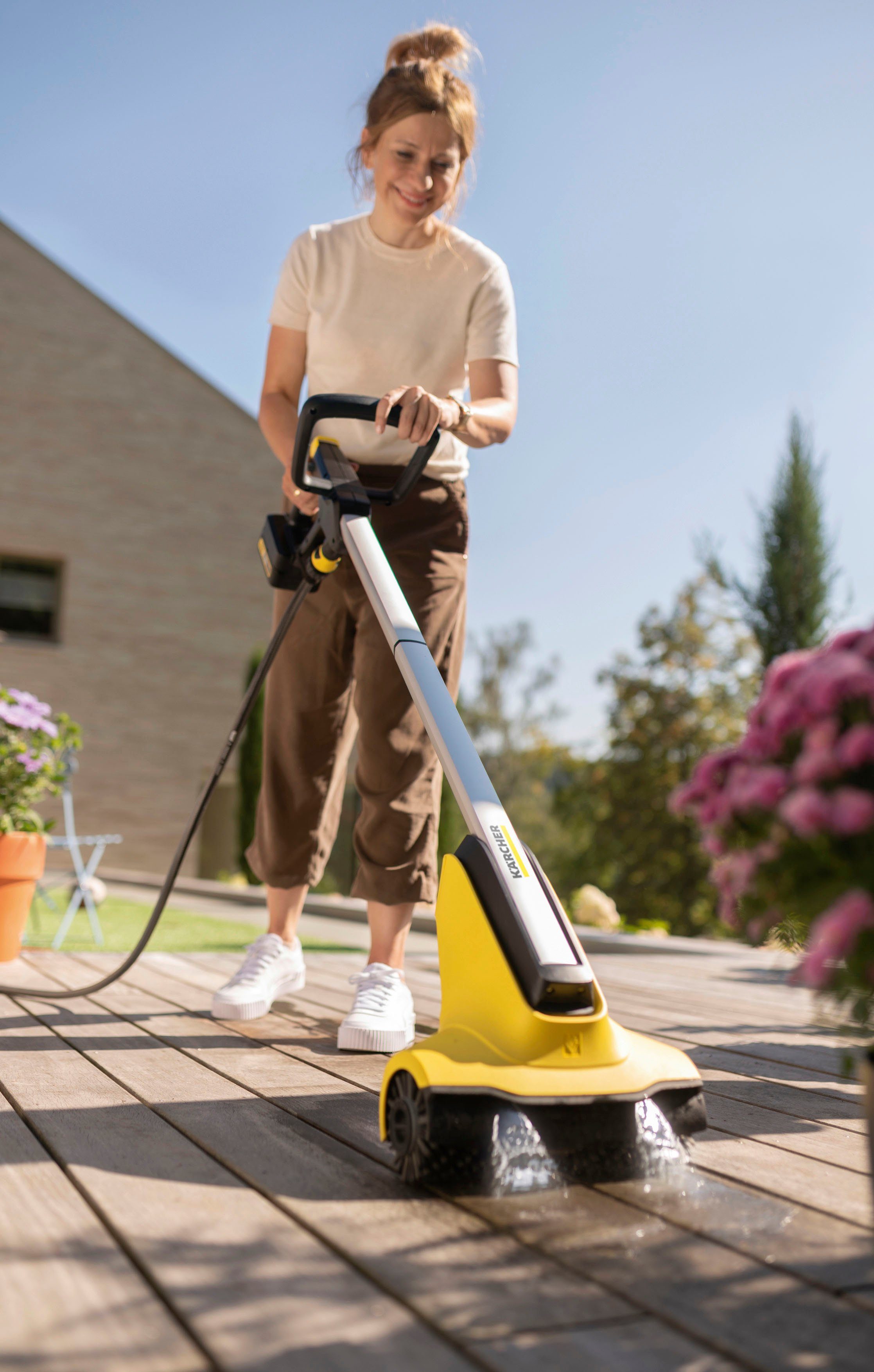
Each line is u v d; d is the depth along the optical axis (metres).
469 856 1.13
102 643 11.58
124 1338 0.69
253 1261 0.82
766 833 0.85
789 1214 0.95
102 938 3.72
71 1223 0.89
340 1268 0.81
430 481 1.93
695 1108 1.09
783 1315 0.74
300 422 1.47
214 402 12.36
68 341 11.75
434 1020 2.09
